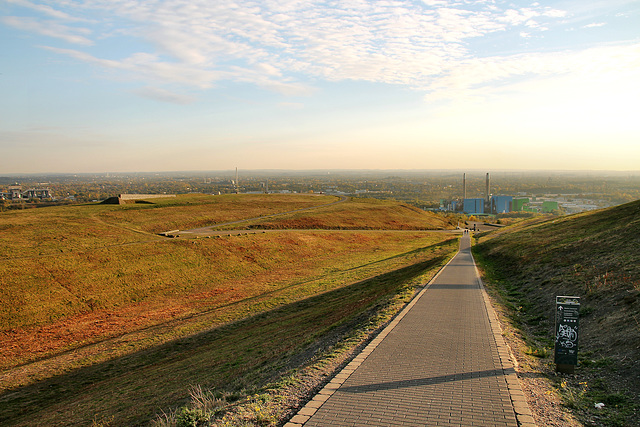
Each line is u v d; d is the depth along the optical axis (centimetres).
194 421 650
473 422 591
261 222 7206
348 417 609
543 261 2350
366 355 912
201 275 4106
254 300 3120
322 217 8275
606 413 658
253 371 1280
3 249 3775
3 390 1802
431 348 963
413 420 597
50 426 1251
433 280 2244
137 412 1170
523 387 759
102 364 2053
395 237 7519
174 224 6269
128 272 3784
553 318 1344
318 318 2103
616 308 1202
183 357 1930
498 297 1756
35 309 2911
